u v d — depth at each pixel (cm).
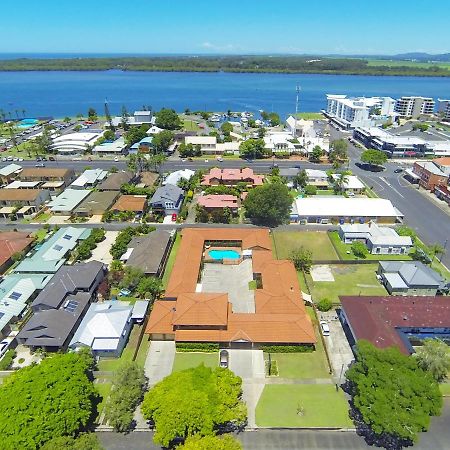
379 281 9031
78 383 5447
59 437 4744
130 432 5550
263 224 11681
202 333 6969
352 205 11906
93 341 6888
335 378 6450
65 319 7262
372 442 5397
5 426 4725
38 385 5203
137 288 8406
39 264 9088
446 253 10225
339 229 11081
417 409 4988
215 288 8612
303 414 5784
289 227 11562
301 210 11750
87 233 10694
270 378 6431
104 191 13475
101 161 17538
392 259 9919
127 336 7319
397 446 5347
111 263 9388
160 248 9588
